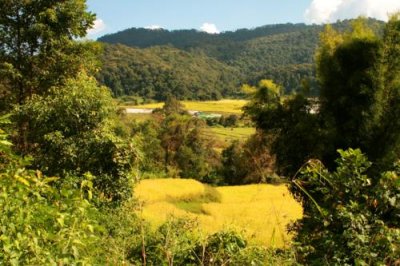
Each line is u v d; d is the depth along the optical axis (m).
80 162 18.17
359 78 18.72
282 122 21.11
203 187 39.88
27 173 4.71
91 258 4.39
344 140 19.22
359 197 6.32
